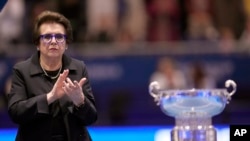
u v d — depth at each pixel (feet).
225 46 97.76
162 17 103.45
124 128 79.36
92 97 36.40
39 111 34.30
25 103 34.63
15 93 35.63
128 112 90.38
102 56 97.04
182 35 102.94
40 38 35.50
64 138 35.63
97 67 96.73
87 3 103.24
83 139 35.91
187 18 103.60
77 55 97.25
